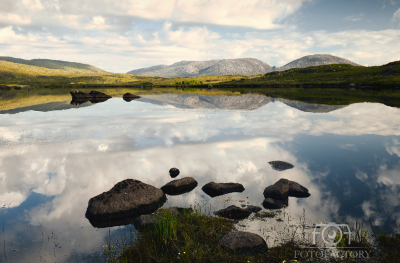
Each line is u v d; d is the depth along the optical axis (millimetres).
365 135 20203
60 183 11625
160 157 14883
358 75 134625
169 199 10234
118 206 9219
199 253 6730
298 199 9969
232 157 14820
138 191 9891
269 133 20953
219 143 17844
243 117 29812
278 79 169250
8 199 10281
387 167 13234
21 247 7414
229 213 8797
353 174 12344
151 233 7727
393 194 10273
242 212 8781
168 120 27844
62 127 23844
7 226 8500
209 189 10695
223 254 6707
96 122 26594
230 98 61062
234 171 12797
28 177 12258
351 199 9891
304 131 21703
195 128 23188
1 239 7793
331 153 15555
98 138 19469
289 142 18062
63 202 10070
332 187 10992
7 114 33469
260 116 30469
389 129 22250
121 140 18797
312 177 12031
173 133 21094
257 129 22594
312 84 122188
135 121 27250
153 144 17641
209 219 8508
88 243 7586
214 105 44688
